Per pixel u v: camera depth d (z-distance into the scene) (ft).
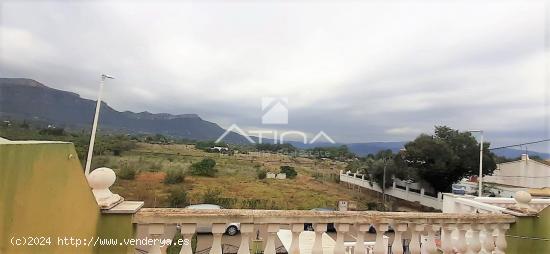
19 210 5.08
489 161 60.64
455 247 10.03
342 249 8.59
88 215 7.10
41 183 5.61
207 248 8.26
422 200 62.59
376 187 72.79
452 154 62.18
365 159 78.64
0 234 4.69
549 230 10.93
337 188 68.90
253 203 55.72
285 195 59.98
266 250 8.17
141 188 53.47
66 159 6.38
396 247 9.09
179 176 60.18
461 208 18.52
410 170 68.13
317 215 8.41
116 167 55.93
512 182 54.60
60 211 6.15
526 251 10.69
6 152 4.81
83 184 6.94
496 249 10.68
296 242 8.35
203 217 7.77
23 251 5.14
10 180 4.89
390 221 9.01
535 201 14.96
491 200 18.71
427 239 9.63
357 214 8.75
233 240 9.09
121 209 7.65
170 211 7.92
